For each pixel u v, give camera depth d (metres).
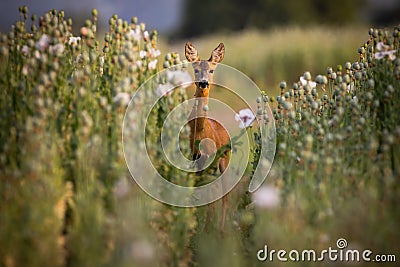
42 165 9.49
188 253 10.74
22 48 11.72
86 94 10.71
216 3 83.88
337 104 11.97
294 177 10.38
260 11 82.19
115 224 9.48
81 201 9.59
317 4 83.69
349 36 42.22
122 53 11.07
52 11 12.37
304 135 11.29
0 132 10.66
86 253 9.27
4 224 9.25
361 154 10.73
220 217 12.85
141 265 9.01
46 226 9.25
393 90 11.67
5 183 9.67
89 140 10.10
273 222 9.85
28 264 9.18
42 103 9.85
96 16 12.12
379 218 9.96
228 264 10.28
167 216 10.39
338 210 10.00
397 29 12.97
